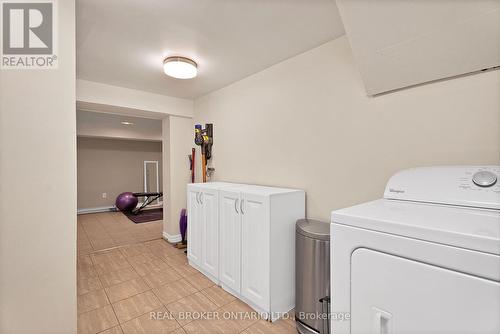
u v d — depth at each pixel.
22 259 1.06
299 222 1.79
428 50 1.20
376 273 0.78
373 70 1.43
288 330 1.60
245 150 2.64
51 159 1.14
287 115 2.17
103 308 1.81
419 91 1.40
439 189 1.06
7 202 1.03
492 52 1.08
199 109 3.44
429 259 0.67
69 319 1.18
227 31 1.72
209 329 1.59
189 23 1.62
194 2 1.40
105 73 2.50
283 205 1.79
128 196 5.80
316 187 1.94
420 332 0.69
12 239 1.04
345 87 1.75
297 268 1.67
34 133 1.10
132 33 1.75
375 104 1.58
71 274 1.19
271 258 1.69
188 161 3.63
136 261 2.74
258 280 1.76
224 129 2.95
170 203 3.46
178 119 3.52
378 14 1.18
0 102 1.01
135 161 6.64
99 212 5.85
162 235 3.82
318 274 1.52
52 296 1.13
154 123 5.42
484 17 0.99
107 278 2.31
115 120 5.08
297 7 1.45
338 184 1.79
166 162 3.60
